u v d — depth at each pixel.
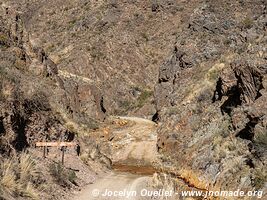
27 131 17.69
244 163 19.53
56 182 15.35
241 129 22.84
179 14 104.75
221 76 30.05
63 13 116.19
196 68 49.22
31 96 18.91
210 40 53.16
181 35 58.22
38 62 29.33
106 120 49.44
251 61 23.92
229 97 28.97
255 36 40.12
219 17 58.28
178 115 37.75
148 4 109.50
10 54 24.08
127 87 86.25
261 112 20.72
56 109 22.58
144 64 94.38
